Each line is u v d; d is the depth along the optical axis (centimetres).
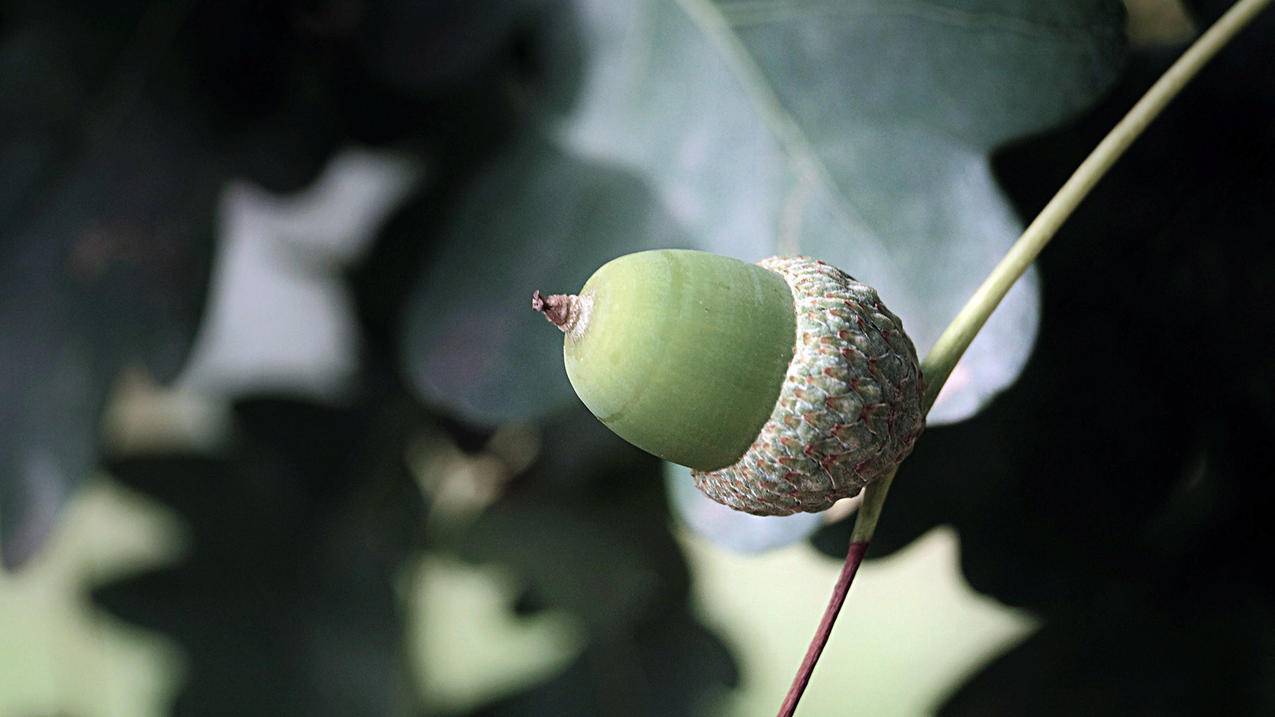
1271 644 22
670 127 22
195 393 30
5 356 25
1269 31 21
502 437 28
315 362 30
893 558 22
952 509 22
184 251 25
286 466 29
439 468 29
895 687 38
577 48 22
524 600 30
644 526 28
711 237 21
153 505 30
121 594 30
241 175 25
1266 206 21
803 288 17
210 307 25
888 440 17
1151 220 21
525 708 29
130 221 25
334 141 25
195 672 30
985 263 20
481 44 23
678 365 17
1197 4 21
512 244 22
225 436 30
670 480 21
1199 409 22
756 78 21
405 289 26
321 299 29
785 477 17
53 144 25
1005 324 19
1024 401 21
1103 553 22
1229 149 21
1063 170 21
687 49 22
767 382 17
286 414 29
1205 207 21
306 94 24
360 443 29
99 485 31
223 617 30
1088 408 21
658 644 29
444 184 24
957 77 20
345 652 29
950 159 20
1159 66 21
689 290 17
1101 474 22
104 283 25
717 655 29
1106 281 21
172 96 25
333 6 24
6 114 25
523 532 29
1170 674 22
